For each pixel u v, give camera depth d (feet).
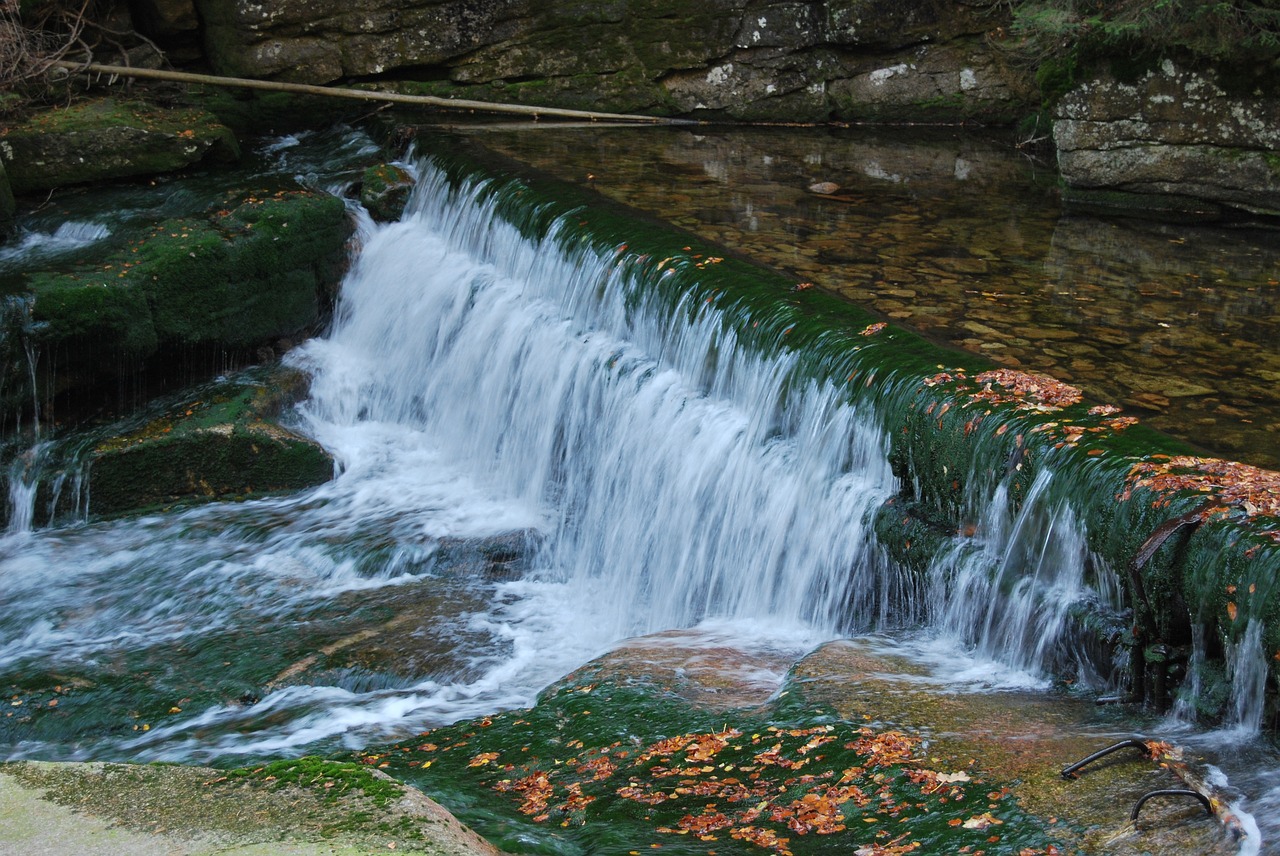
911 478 17.63
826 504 18.90
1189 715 13.25
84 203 34.73
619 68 42.83
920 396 17.57
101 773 12.08
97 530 26.21
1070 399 16.93
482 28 42.65
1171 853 10.62
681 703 15.26
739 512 20.66
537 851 11.43
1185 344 20.72
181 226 31.04
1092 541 14.49
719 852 11.41
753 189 31.99
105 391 28.73
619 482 23.77
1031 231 28.37
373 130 41.27
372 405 31.65
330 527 25.84
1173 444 15.15
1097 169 30.83
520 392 27.32
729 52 42.45
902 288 23.63
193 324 29.66
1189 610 13.24
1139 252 26.61
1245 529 12.73
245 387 29.40
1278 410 17.85
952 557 16.60
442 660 20.47
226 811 11.10
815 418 19.61
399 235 34.27
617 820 12.39
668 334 23.81
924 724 13.52
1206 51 28.45
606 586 23.39
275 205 32.14
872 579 18.08
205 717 19.01
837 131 41.09
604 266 26.04
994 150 37.91
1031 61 39.06
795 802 12.34
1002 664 15.74
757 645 18.03
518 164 33.91
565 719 15.31
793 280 23.45
